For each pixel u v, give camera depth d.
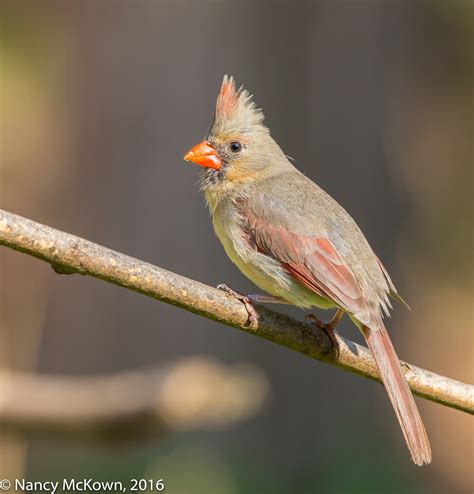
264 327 6.29
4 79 16.48
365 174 12.74
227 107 7.75
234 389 8.70
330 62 12.61
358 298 6.64
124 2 12.43
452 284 18.28
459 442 17.00
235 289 12.19
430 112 17.72
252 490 11.86
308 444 12.48
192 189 12.30
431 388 6.48
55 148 16.25
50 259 5.58
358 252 7.03
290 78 12.51
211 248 12.27
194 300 6.04
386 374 6.29
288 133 12.52
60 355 12.68
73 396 8.91
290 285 7.07
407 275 16.84
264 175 7.60
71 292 12.70
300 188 7.37
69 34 15.20
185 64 12.34
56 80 16.47
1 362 13.71
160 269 5.92
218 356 12.20
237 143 7.63
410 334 16.72
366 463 12.45
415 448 6.00
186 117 12.34
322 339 6.48
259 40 12.43
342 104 12.62
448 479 16.81
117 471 10.87
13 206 16.64
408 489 12.59
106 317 12.52
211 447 11.96
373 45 12.77
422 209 17.33
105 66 12.51
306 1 12.54
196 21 12.34
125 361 12.37
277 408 12.37
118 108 12.46
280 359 12.41
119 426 8.87
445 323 18.25
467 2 17.39
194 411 8.64
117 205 12.41
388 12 12.85
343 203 12.69
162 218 12.30
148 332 12.34
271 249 7.07
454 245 18.16
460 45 17.67
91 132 12.59
